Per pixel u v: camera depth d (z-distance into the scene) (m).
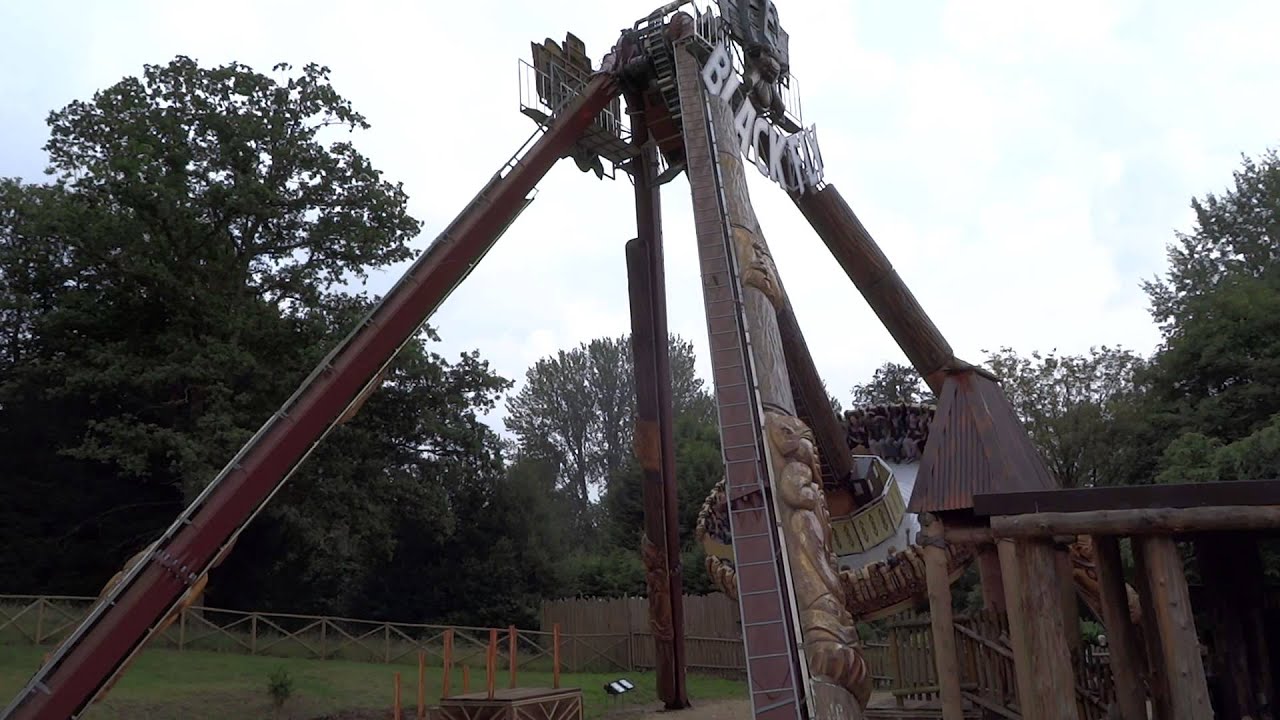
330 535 33.75
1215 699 9.95
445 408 34.34
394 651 27.16
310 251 33.69
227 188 30.33
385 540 33.72
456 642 31.53
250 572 35.88
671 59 17.38
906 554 16.08
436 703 19.78
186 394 30.34
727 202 13.88
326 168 32.69
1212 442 24.84
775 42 18.92
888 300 15.99
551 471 57.78
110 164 28.86
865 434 22.81
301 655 25.08
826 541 10.08
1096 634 22.45
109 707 16.23
